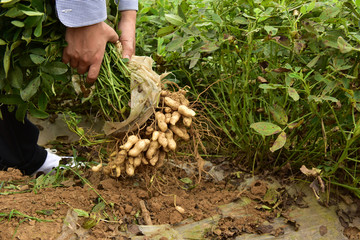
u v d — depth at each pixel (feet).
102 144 6.77
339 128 6.26
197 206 6.31
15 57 5.62
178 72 8.38
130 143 5.65
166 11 8.86
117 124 5.82
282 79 7.21
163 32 7.41
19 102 5.87
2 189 6.48
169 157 7.18
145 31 9.34
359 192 6.33
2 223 5.44
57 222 5.56
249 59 6.73
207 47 6.86
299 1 6.91
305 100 6.80
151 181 6.21
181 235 5.76
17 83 5.51
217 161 7.83
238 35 7.41
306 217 6.26
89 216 5.77
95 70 5.76
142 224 5.87
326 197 6.63
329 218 6.27
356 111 6.59
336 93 6.75
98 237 5.48
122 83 6.02
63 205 5.93
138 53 8.63
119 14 6.69
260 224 6.06
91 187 6.38
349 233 6.09
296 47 6.45
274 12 7.04
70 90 7.36
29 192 6.43
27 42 5.23
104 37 5.72
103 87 5.98
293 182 6.95
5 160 7.75
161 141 5.71
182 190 6.74
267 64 6.77
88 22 5.42
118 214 5.98
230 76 7.11
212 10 8.10
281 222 6.16
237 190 6.89
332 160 6.70
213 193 6.79
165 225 5.86
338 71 6.01
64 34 5.70
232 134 8.19
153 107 5.78
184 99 6.04
